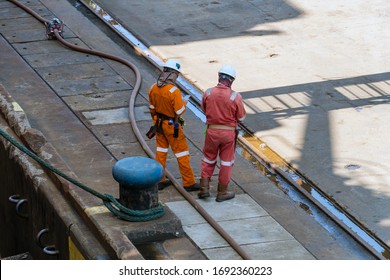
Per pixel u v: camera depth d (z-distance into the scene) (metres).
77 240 17.33
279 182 21.64
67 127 23.31
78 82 26.47
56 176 19.12
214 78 28.16
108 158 21.61
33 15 32.47
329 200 20.83
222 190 19.84
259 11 34.91
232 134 19.31
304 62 29.53
